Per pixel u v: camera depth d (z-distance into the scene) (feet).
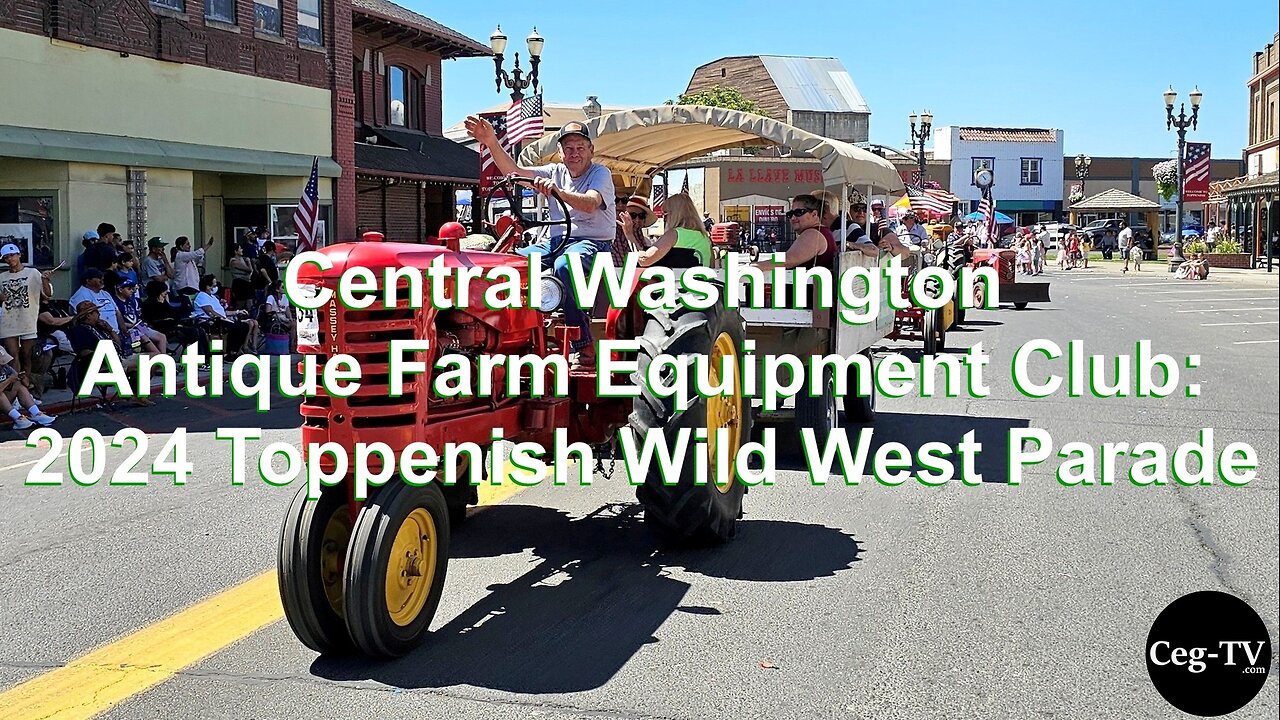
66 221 55.26
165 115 61.52
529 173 20.34
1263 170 158.51
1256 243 149.79
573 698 14.66
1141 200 204.54
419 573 16.22
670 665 15.72
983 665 15.70
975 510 24.11
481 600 18.47
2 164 55.52
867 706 14.42
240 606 18.31
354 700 14.64
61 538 22.63
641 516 23.67
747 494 25.63
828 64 225.56
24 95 52.90
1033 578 19.48
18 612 18.15
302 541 15.39
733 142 29.17
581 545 21.61
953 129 255.50
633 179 31.99
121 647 16.57
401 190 93.40
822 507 24.43
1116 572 19.77
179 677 15.44
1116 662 15.78
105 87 57.52
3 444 33.73
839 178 26.55
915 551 21.15
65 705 14.56
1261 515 23.57
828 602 18.31
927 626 17.21
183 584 19.53
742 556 20.88
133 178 59.06
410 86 96.78
